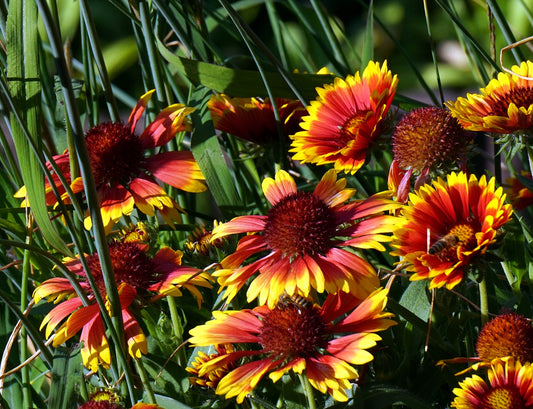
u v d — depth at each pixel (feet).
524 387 3.29
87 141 3.67
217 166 3.72
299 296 3.38
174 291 3.48
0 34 3.84
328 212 3.42
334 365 3.29
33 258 3.76
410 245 3.38
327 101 3.70
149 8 3.94
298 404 3.43
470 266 3.35
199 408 3.51
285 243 3.38
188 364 3.58
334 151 3.66
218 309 3.65
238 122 3.84
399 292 3.70
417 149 3.52
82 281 3.58
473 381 3.32
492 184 3.38
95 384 3.71
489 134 3.57
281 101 3.86
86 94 3.97
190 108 3.73
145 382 3.47
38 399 3.77
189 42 3.87
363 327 3.33
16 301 3.90
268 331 3.35
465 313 3.44
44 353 3.53
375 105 3.59
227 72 3.76
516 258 3.56
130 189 3.67
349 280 3.34
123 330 3.42
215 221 3.66
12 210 3.78
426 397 3.48
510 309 3.54
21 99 3.40
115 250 3.54
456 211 3.40
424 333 3.47
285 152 3.87
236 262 3.43
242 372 3.32
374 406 3.37
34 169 3.39
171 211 3.67
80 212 3.44
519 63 3.78
